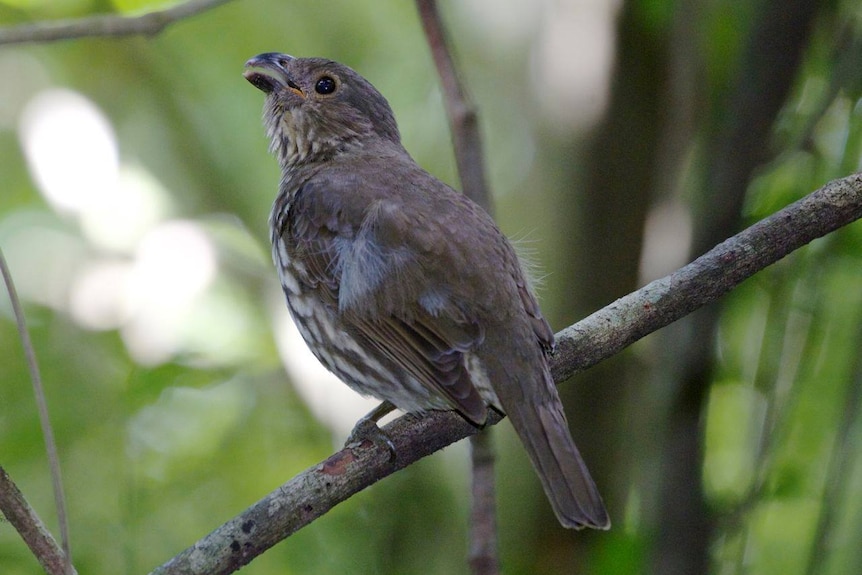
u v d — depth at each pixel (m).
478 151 9.76
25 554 11.95
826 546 10.64
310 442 14.29
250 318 14.16
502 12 16.53
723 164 10.66
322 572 13.93
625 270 12.17
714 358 10.55
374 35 17.47
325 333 9.43
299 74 10.89
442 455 14.55
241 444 14.20
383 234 8.95
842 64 11.04
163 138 15.38
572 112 12.16
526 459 12.88
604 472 12.36
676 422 10.55
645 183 12.11
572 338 8.71
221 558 7.43
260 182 16.08
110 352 13.99
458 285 8.67
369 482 8.07
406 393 8.99
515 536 12.84
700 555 10.41
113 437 13.59
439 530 14.30
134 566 12.79
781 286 11.13
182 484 13.65
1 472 6.85
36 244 15.08
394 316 8.72
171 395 13.81
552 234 12.30
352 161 10.28
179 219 14.54
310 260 9.50
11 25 13.63
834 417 11.99
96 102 15.36
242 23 16.34
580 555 12.69
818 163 11.75
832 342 12.21
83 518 13.33
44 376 13.71
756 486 10.59
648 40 11.91
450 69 9.84
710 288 8.66
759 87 10.52
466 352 8.48
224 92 16.25
